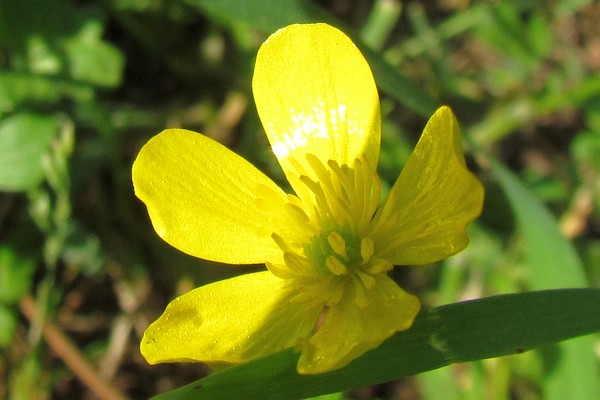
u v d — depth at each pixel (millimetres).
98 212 152
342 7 165
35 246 148
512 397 144
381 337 103
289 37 117
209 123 158
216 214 115
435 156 112
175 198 114
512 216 147
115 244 152
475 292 144
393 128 150
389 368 107
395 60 159
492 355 107
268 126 118
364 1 165
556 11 160
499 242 146
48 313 147
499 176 133
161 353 109
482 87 159
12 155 140
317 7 129
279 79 118
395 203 113
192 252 114
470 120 159
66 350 145
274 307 112
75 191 148
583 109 152
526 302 107
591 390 126
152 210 113
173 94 161
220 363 110
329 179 113
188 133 116
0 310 146
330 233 113
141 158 113
